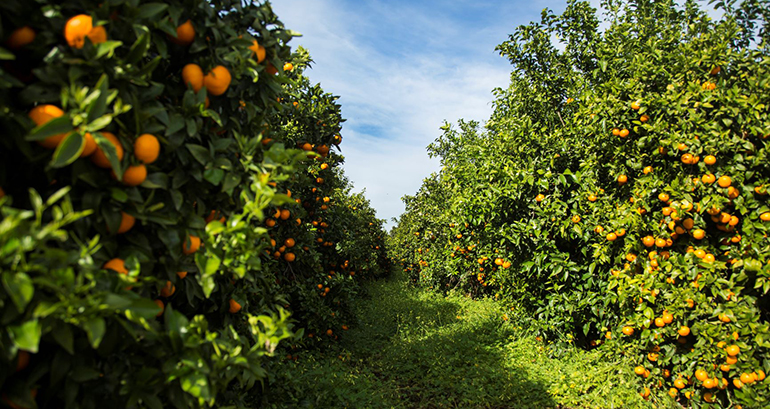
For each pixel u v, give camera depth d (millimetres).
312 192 5930
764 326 3529
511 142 6086
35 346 1070
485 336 6191
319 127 5293
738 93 3953
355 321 6637
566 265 5148
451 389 4570
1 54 1167
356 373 4867
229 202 2141
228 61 1959
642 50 5316
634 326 4391
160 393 1698
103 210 1445
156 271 1807
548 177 5410
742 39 4922
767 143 3682
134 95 1470
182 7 1767
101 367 1513
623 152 4578
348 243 7219
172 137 1735
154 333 1540
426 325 7215
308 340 5281
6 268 1081
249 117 2219
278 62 2340
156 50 1867
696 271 3857
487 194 6160
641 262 4328
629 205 4551
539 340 5723
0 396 1226
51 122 1177
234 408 1791
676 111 4035
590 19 6617
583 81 5957
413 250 14195
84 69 1346
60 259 1169
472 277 10375
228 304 2389
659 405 4098
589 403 4172
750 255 3742
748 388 3566
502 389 4477
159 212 1709
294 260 5184
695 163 3914
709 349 3793
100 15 1406
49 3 1328
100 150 1364
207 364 1654
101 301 1228
